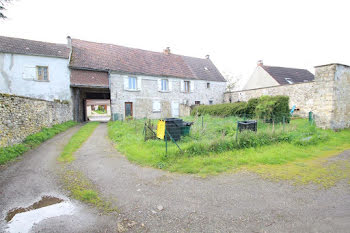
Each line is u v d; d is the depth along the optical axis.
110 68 18.08
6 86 14.73
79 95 18.89
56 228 2.69
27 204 3.35
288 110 11.75
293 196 3.50
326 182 4.07
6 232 2.61
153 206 3.24
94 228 2.69
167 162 5.30
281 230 2.58
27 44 16.02
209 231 2.59
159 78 20.77
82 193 3.71
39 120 9.46
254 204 3.25
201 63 26.48
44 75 15.91
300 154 6.03
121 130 10.51
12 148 6.35
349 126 10.49
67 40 17.56
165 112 21.25
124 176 4.57
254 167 5.02
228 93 24.09
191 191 3.76
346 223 2.71
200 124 10.63
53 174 4.72
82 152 6.79
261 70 24.52
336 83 9.67
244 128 8.44
